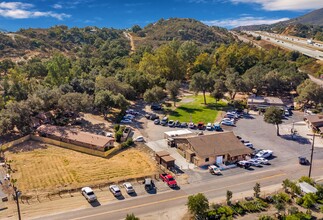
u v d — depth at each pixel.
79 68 137.25
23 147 72.00
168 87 110.00
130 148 71.44
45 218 44.03
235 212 45.09
